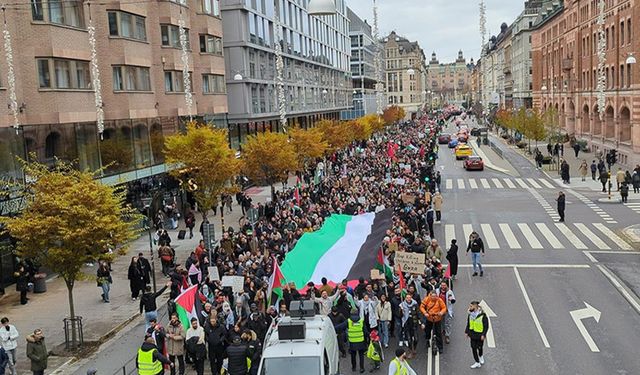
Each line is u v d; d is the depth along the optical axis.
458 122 153.62
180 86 42.41
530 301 21.36
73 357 17.72
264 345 13.86
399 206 31.98
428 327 17.17
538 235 31.88
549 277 24.23
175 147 33.91
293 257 21.11
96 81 29.50
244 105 55.19
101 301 23.44
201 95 46.53
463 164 66.06
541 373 15.59
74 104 29.88
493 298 21.80
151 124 38.94
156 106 39.66
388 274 20.34
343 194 35.94
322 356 12.78
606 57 65.31
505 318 19.73
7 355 15.55
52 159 29.20
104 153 33.94
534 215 37.16
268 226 28.19
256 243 25.22
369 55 141.50
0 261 25.62
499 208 40.00
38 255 18.28
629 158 57.09
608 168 55.25
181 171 34.03
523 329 18.73
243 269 20.39
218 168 33.81
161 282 25.33
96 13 33.91
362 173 47.75
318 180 46.50
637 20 54.25
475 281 23.97
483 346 17.44
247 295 17.67
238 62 54.88
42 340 15.91
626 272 24.67
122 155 35.53
